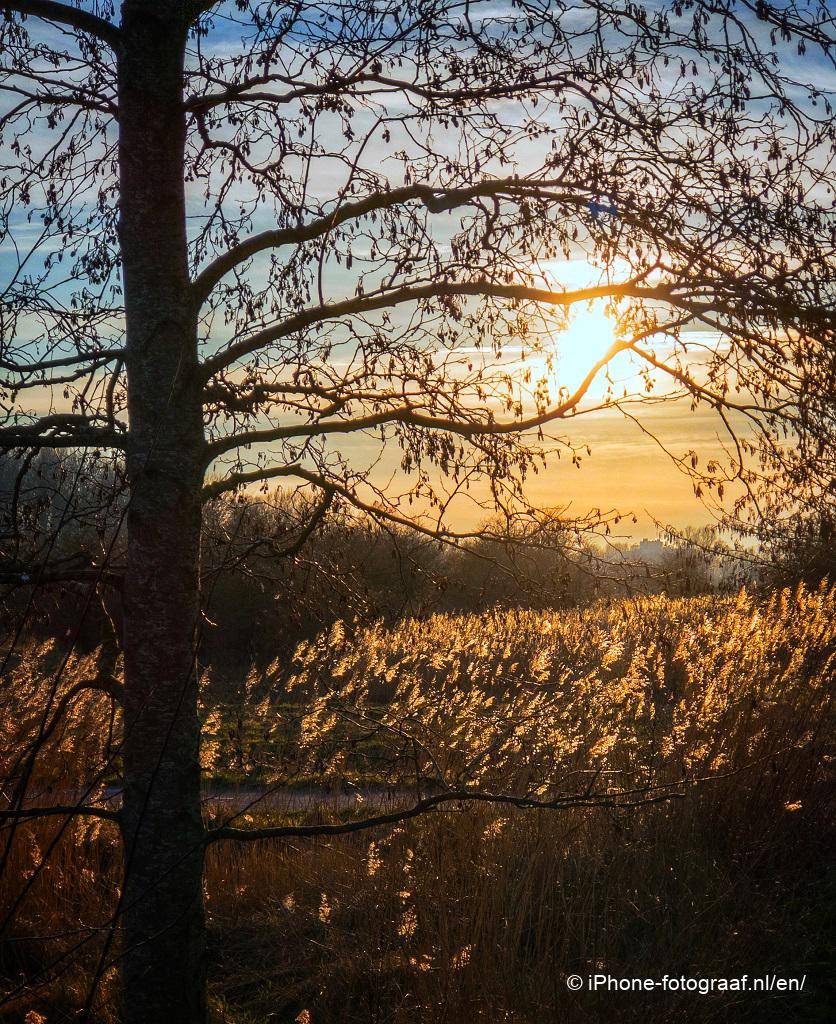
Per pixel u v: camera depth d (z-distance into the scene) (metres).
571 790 5.31
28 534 4.14
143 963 3.56
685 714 5.96
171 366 3.72
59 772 5.11
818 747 6.21
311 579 4.59
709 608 7.04
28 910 4.91
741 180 3.32
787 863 5.82
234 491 4.41
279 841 5.92
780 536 3.32
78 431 3.97
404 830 5.15
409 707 5.33
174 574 3.70
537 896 5.13
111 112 3.96
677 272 3.30
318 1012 4.52
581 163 3.56
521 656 6.23
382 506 3.98
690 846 5.62
